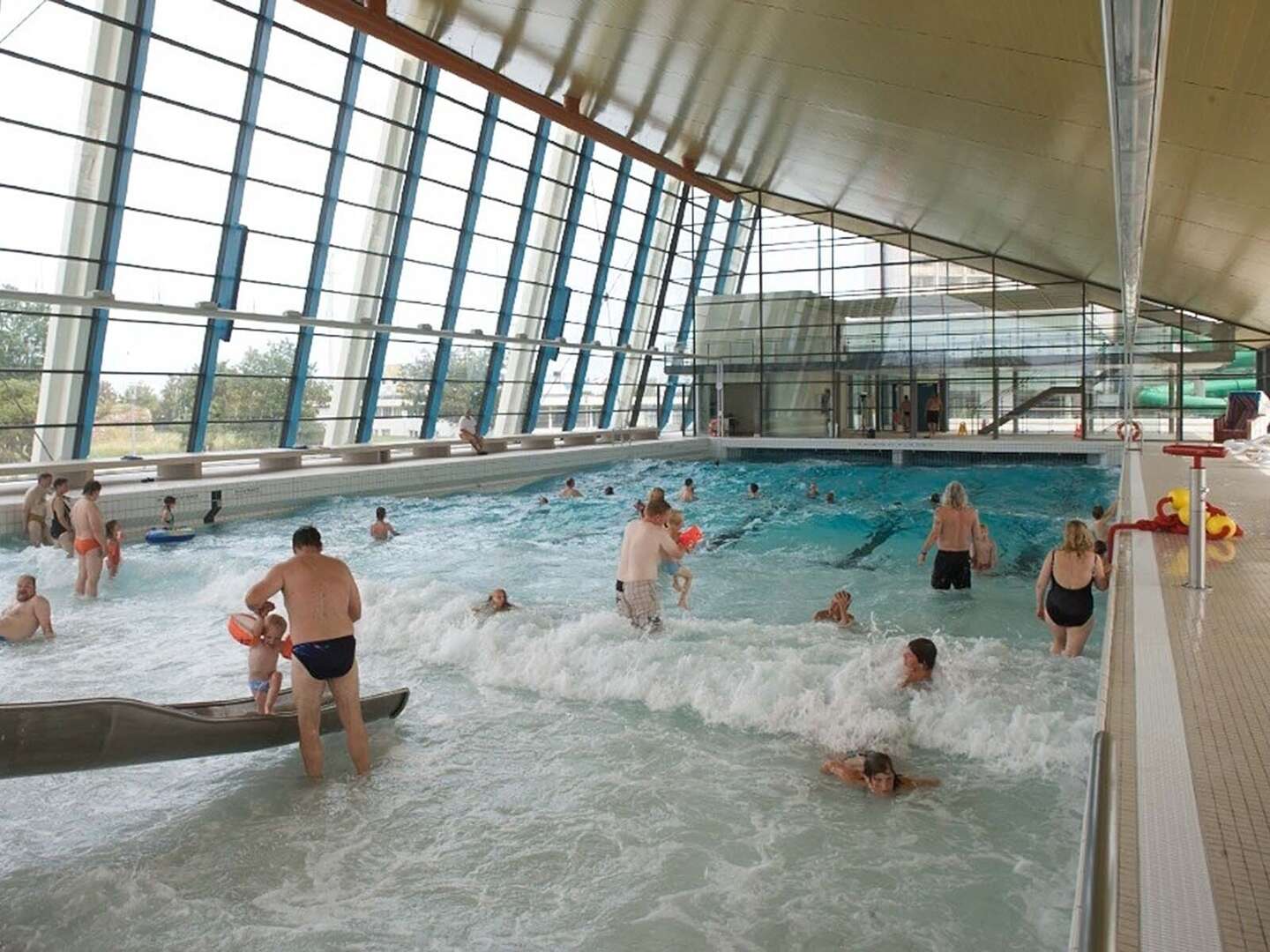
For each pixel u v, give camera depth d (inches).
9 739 160.7
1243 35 191.8
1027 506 621.0
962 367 1000.2
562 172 935.7
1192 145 287.1
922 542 487.8
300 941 137.2
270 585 190.4
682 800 180.9
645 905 144.6
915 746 203.2
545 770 196.9
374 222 780.0
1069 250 725.3
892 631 293.9
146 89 604.7
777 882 149.9
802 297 1062.4
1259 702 124.5
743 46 402.9
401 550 479.2
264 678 220.1
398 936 138.2
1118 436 898.7
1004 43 268.7
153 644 299.0
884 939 133.8
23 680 262.8
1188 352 911.7
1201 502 197.8
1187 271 587.2
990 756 196.7
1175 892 76.2
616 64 529.7
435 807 180.7
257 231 697.6
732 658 253.8
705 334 1107.9
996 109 353.7
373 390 815.7
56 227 589.9
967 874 150.6
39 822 176.6
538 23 477.4
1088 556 253.1
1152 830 87.7
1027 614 325.4
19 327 589.0
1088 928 48.6
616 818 174.1
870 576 400.8
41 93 559.8
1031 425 979.3
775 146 698.8
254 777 195.5
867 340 1037.8
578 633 280.5
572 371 1037.8
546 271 961.5
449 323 861.8
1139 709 122.4
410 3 504.1
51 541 471.8
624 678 244.5
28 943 137.7
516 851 162.7
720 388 1099.3
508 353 967.0
